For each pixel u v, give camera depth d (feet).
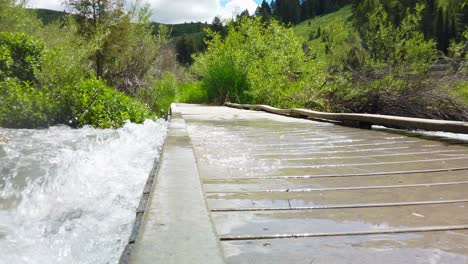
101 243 5.24
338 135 14.89
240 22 45.80
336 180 7.36
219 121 21.22
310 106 31.76
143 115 29.22
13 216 6.63
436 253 3.95
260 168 8.41
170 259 3.27
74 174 9.24
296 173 7.94
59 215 6.47
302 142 12.82
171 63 75.25
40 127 22.06
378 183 7.13
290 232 4.54
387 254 3.92
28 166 10.67
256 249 4.03
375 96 25.20
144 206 4.96
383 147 11.79
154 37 50.90
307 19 333.42
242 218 5.06
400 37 32.71
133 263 3.18
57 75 24.20
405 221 4.98
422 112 23.31
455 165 8.89
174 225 4.11
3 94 21.61
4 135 17.53
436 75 24.35
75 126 23.32
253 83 39.88
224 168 8.39
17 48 25.38
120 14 40.98
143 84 48.03
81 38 34.71
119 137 17.72
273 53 39.50
